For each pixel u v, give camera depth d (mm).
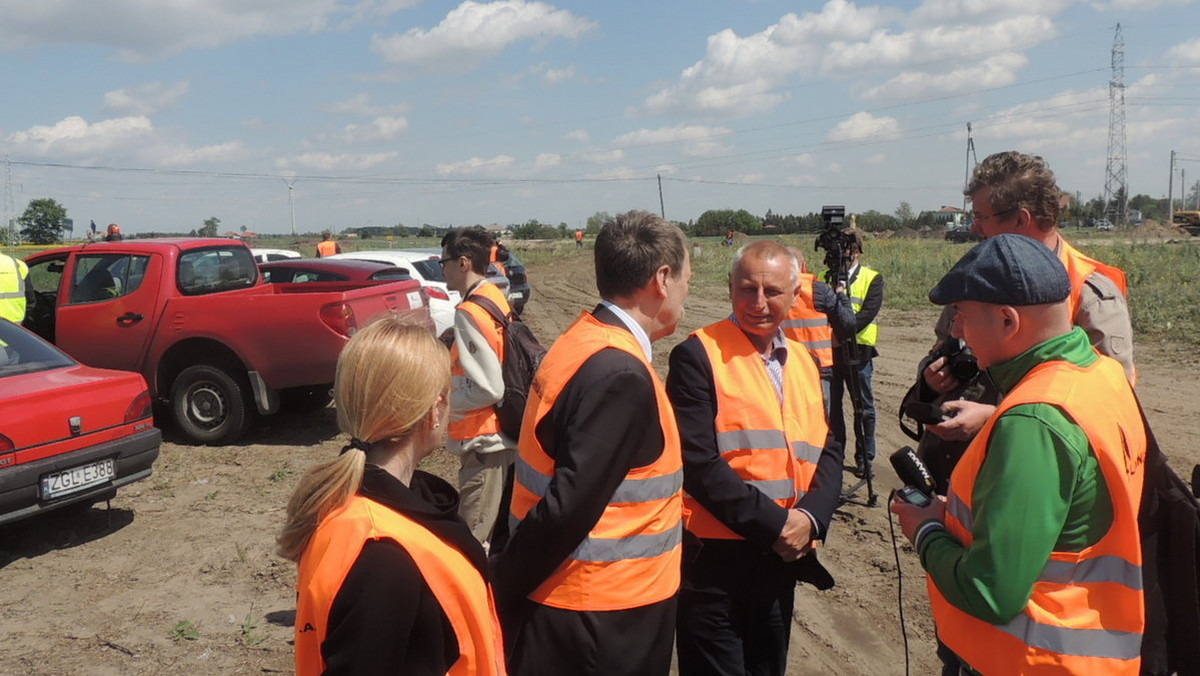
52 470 5461
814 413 3092
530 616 2328
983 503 1917
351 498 1631
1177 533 2164
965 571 1941
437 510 1688
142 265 8469
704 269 32906
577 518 2189
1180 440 7645
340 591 1541
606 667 2279
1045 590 1934
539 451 2367
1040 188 2816
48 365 6074
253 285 9406
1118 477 1879
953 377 2781
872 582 5109
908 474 2359
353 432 1709
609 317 2486
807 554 2990
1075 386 1934
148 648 4441
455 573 1653
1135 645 1920
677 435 2451
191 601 5008
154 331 8359
